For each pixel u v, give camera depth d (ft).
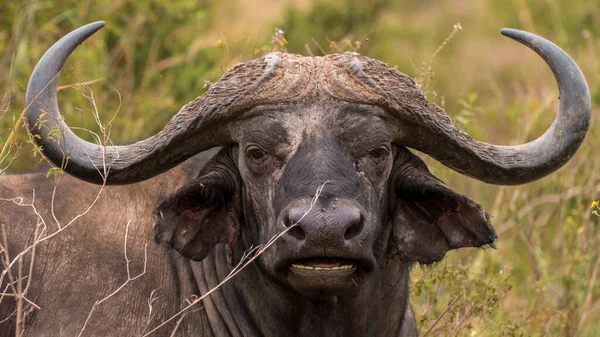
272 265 61.11
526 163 64.64
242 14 159.74
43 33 110.83
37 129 62.90
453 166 66.49
